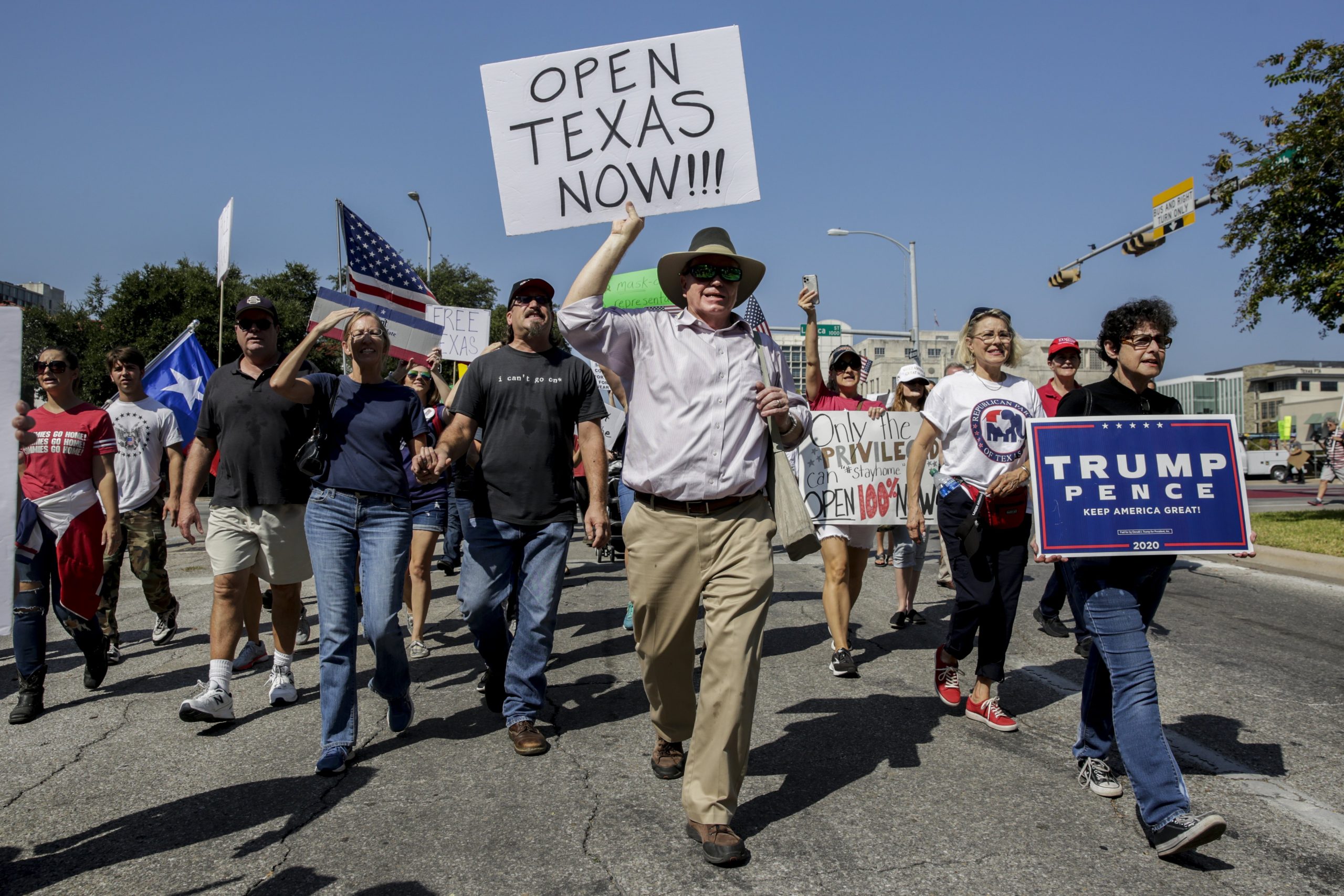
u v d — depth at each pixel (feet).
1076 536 9.94
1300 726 13.21
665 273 10.57
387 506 12.71
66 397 15.37
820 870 8.68
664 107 11.78
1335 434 61.36
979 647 13.30
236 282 114.42
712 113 11.71
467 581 13.12
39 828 9.96
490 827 9.75
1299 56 37.40
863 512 17.17
